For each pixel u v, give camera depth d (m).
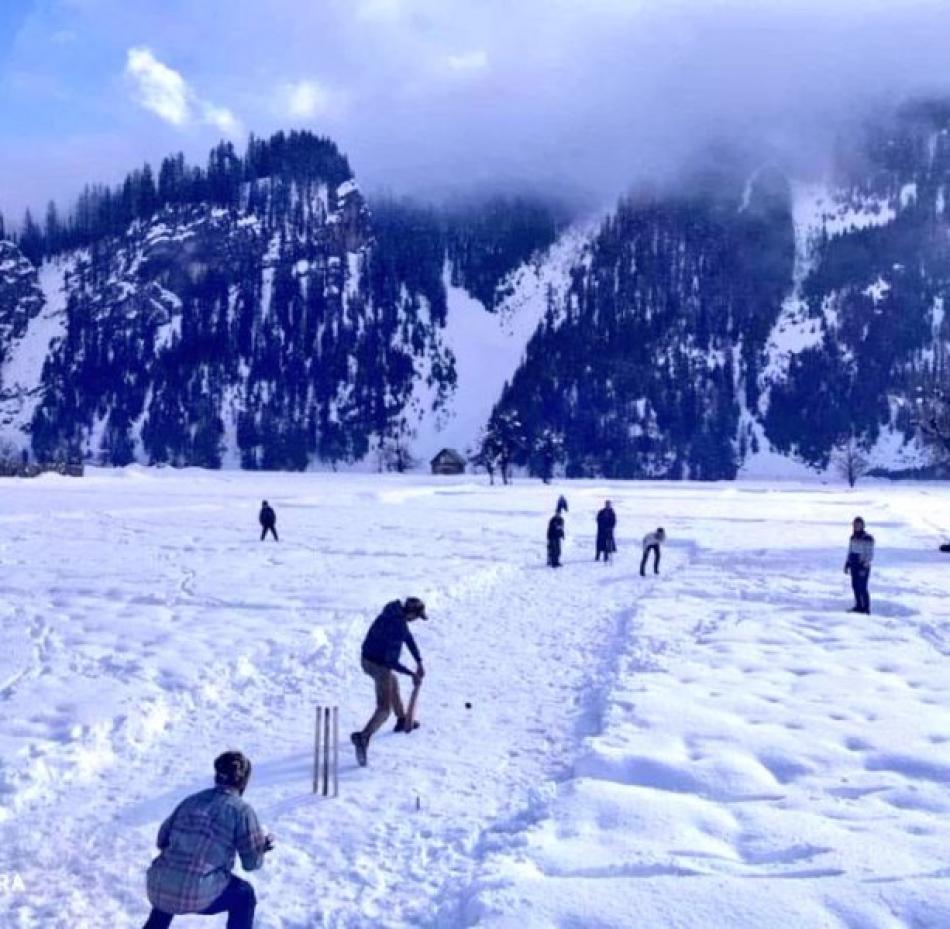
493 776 9.38
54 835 7.93
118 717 10.86
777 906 5.83
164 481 97.50
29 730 10.35
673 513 51.34
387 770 9.58
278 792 8.94
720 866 6.59
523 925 5.70
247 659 13.98
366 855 7.46
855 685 12.15
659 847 7.05
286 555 28.09
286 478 119.56
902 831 7.18
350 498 62.31
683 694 11.70
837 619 17.45
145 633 15.73
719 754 9.26
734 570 25.81
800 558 28.42
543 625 18.08
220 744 10.52
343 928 6.27
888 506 61.59
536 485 107.12
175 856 5.29
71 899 6.79
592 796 8.16
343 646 15.38
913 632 16.17
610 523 28.78
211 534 35.06
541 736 10.76
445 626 17.97
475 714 11.75
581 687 13.12
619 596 21.81
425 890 6.81
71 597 19.75
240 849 5.44
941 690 11.88
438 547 31.33
